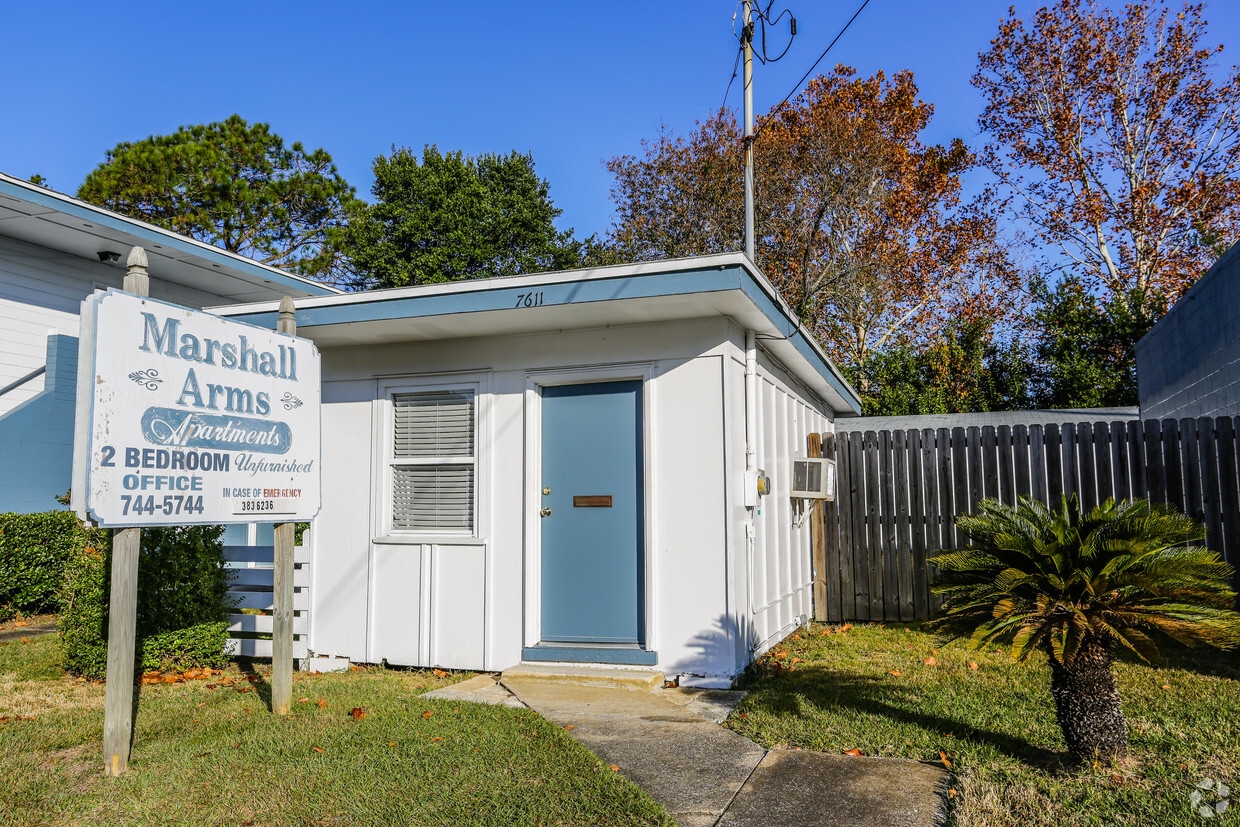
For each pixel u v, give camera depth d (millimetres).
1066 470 8883
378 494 7258
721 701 5676
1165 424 8211
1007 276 26281
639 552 6559
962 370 21891
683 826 3561
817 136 24094
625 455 6672
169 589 6609
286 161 29266
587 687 6059
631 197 27250
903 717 5137
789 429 8789
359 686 6184
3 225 9836
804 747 4609
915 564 9266
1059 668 4137
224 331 4938
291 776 4117
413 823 3561
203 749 4555
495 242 31125
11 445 9734
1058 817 3518
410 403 7383
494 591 6812
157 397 4473
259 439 5141
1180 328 10273
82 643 6293
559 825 3535
